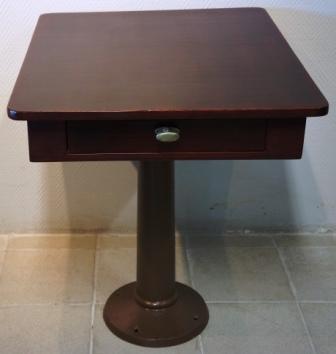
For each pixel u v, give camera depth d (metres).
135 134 0.97
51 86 0.99
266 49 1.17
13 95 0.96
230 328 1.43
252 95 0.96
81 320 1.45
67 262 1.65
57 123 0.95
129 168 1.67
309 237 1.78
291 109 0.92
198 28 1.29
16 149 1.62
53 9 1.46
